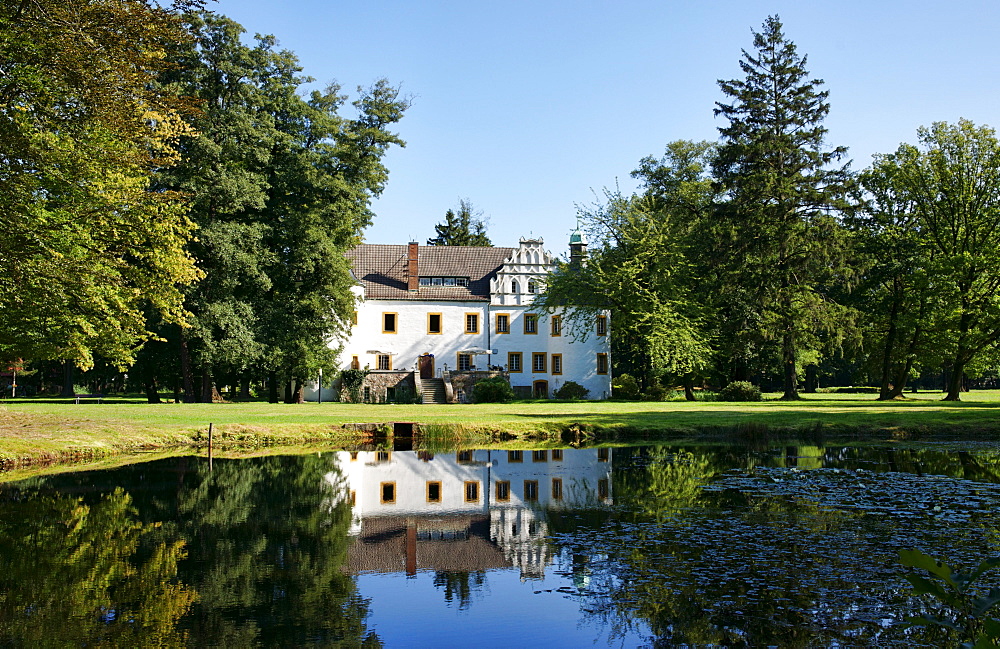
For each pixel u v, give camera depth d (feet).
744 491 48.62
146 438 76.33
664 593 27.89
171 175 116.16
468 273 189.57
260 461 67.82
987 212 134.41
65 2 50.37
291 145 133.90
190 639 24.13
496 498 49.78
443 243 313.32
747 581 29.01
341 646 23.75
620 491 50.55
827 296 172.04
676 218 174.91
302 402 155.74
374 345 179.32
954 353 139.85
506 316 184.44
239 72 122.11
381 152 146.72
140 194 67.92
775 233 142.41
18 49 51.62
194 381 152.46
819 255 140.05
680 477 55.88
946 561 30.94
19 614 26.43
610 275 157.69
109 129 60.80
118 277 66.59
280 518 43.42
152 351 133.69
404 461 68.33
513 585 29.99
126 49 53.06
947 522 38.45
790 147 146.10
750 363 176.55
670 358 146.92
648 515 41.91
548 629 25.00
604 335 186.70
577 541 36.29
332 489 53.26
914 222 144.46
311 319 140.26
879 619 24.88
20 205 55.88
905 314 140.56
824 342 149.69
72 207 62.90
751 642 23.27
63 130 58.75
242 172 124.98
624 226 162.81
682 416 98.48
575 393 180.04
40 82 54.75
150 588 29.58
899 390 152.87
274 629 25.22
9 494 50.11
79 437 71.97
